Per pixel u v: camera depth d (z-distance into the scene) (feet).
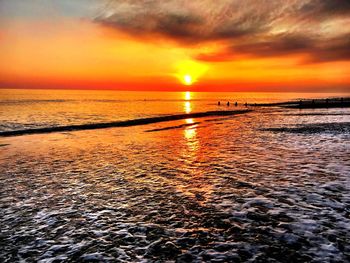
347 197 30.50
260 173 40.86
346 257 19.10
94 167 47.55
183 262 19.25
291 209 27.61
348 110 200.23
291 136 77.46
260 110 219.41
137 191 34.60
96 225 25.39
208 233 23.32
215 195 32.32
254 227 24.06
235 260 19.27
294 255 19.57
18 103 355.15
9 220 26.55
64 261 19.71
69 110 231.30
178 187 35.73
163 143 72.18
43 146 69.36
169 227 24.66
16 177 41.57
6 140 79.30
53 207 29.81
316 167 43.45
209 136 83.30
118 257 20.08
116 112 210.38
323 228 23.45
